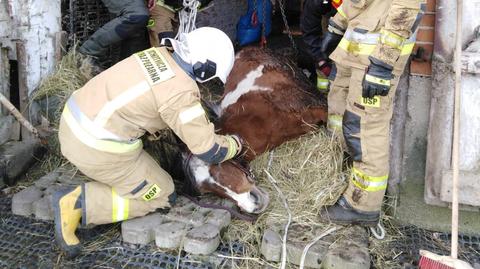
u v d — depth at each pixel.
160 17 4.54
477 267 2.88
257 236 3.01
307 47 3.85
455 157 2.68
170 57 2.83
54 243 3.01
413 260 2.92
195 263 2.85
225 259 2.86
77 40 4.38
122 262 2.86
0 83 3.71
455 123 2.68
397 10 2.52
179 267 2.82
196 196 3.28
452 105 3.04
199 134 2.74
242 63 3.69
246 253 2.91
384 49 2.58
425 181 3.21
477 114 3.01
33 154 3.79
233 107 3.50
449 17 2.96
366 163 2.88
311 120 3.46
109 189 2.97
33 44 3.93
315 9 3.61
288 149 3.49
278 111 3.43
